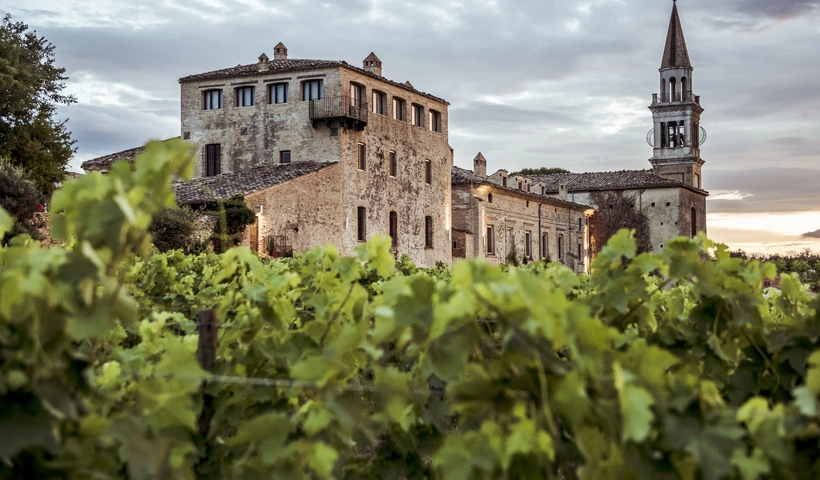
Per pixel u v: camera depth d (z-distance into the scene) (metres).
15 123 31.86
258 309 4.70
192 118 41.69
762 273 4.76
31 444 2.43
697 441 2.56
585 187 72.19
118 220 2.52
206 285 9.34
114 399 3.84
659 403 2.62
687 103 83.00
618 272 4.67
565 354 3.86
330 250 5.46
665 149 84.00
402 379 3.15
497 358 2.78
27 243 6.19
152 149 2.63
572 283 6.41
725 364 4.55
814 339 4.21
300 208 35.69
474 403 2.70
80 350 4.83
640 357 2.72
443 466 2.70
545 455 2.61
